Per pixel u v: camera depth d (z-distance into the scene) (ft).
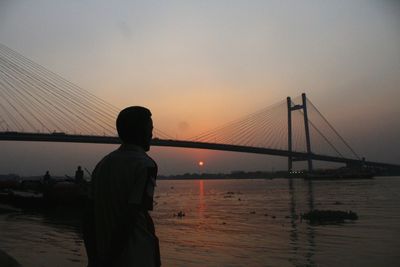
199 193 169.37
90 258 6.74
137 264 6.33
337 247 33.04
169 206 87.20
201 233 41.86
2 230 39.24
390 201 96.94
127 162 6.67
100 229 6.63
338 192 150.10
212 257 28.76
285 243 35.09
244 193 159.33
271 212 69.00
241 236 39.70
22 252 28.04
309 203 92.63
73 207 60.59
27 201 64.90
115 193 6.55
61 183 62.49
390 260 27.76
